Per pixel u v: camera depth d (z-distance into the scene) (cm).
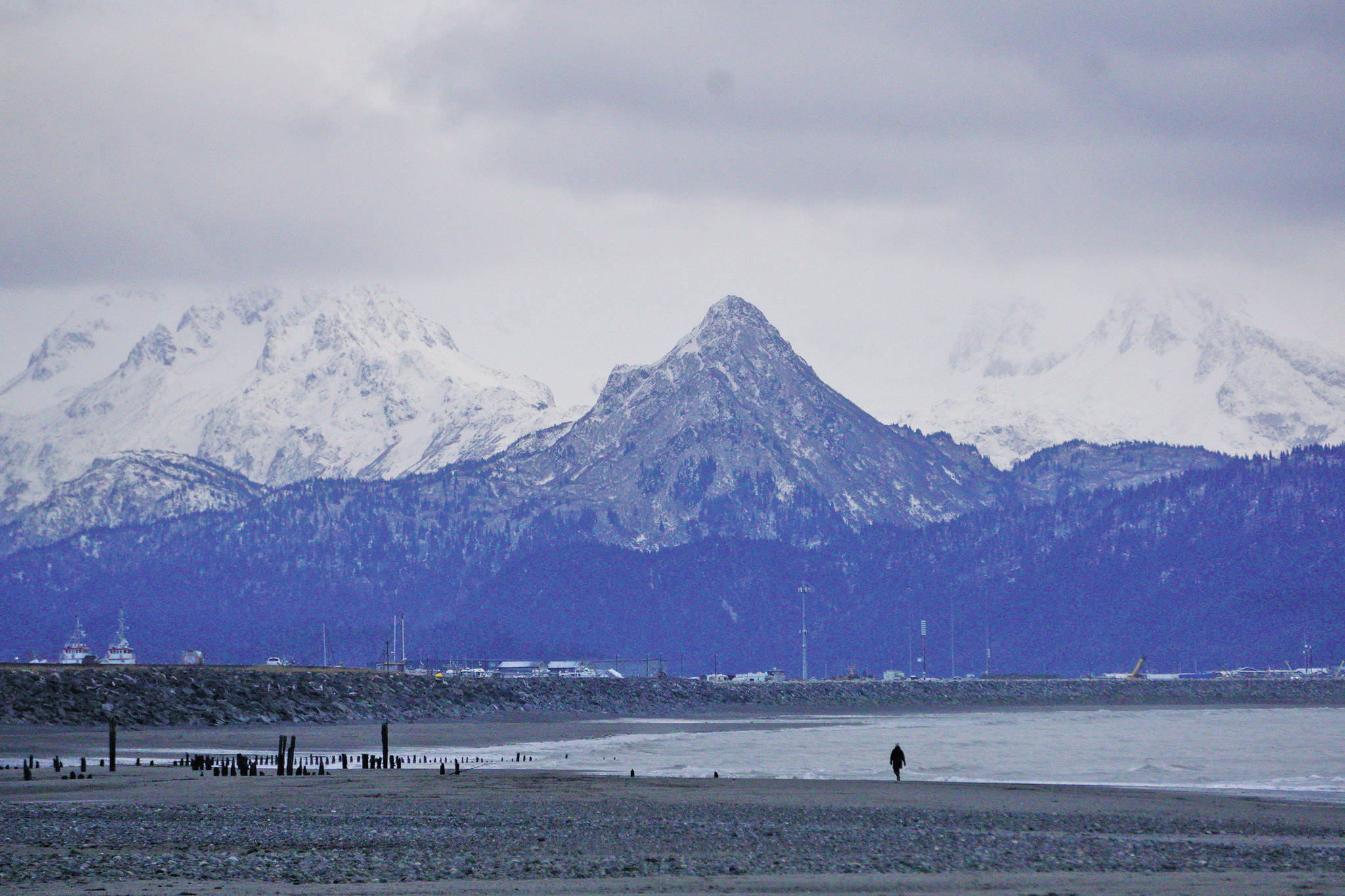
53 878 18250
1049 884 18875
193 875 18600
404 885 18038
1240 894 17938
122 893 17075
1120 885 18775
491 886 18050
